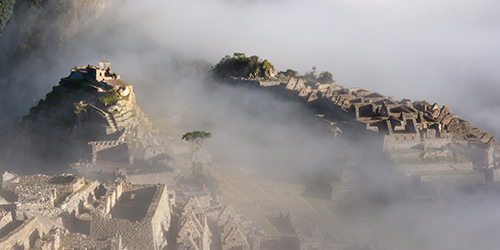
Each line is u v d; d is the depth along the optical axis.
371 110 160.25
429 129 148.00
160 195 62.34
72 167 117.38
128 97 160.75
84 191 63.28
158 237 57.06
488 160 148.50
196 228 64.56
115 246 51.06
